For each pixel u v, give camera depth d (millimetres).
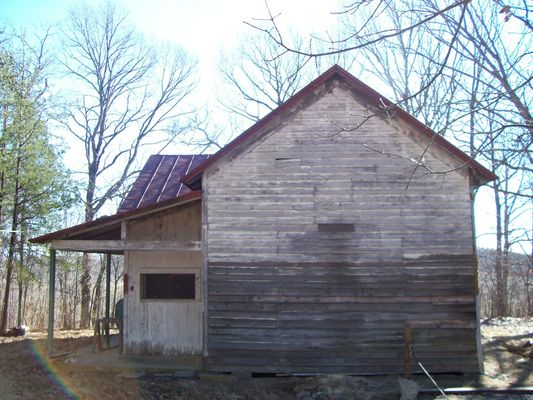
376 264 10383
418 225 10445
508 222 21547
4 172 16047
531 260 20578
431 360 10172
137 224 11789
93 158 26156
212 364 10336
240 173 10727
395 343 10227
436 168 10523
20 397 8609
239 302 10438
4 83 16500
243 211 10633
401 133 10633
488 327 17406
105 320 12523
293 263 10461
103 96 26609
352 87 10820
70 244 10906
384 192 10555
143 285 11836
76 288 22344
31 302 20594
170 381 9805
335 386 9211
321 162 10672
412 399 8711
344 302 10336
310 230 10516
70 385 9367
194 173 10633
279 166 10688
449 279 10320
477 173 10453
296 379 9992
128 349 11602
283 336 10312
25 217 17000
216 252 10586
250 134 10719
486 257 22891
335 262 10430
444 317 10250
